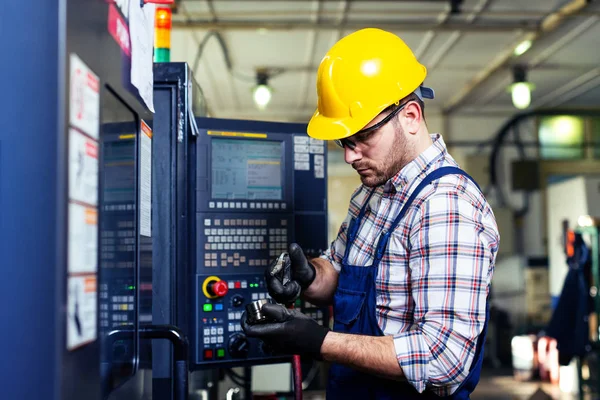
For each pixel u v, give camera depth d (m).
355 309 1.31
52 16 0.64
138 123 1.04
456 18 5.00
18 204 0.63
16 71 0.64
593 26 5.07
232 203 1.61
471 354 1.13
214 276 1.57
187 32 5.05
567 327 4.34
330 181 8.16
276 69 6.18
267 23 4.86
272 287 1.39
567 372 5.05
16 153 0.63
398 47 1.33
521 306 7.36
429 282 1.15
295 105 7.78
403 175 1.29
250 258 1.62
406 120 1.30
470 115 8.11
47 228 0.63
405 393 1.26
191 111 1.52
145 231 1.13
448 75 6.56
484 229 1.20
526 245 7.97
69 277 0.65
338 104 1.29
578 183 6.09
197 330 1.54
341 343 1.13
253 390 2.21
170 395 1.45
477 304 1.14
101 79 0.77
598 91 7.18
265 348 1.58
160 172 1.46
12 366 0.63
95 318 0.75
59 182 0.63
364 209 1.44
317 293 1.50
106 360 0.83
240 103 7.65
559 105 7.88
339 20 4.97
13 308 0.63
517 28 4.98
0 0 0.64
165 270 1.45
